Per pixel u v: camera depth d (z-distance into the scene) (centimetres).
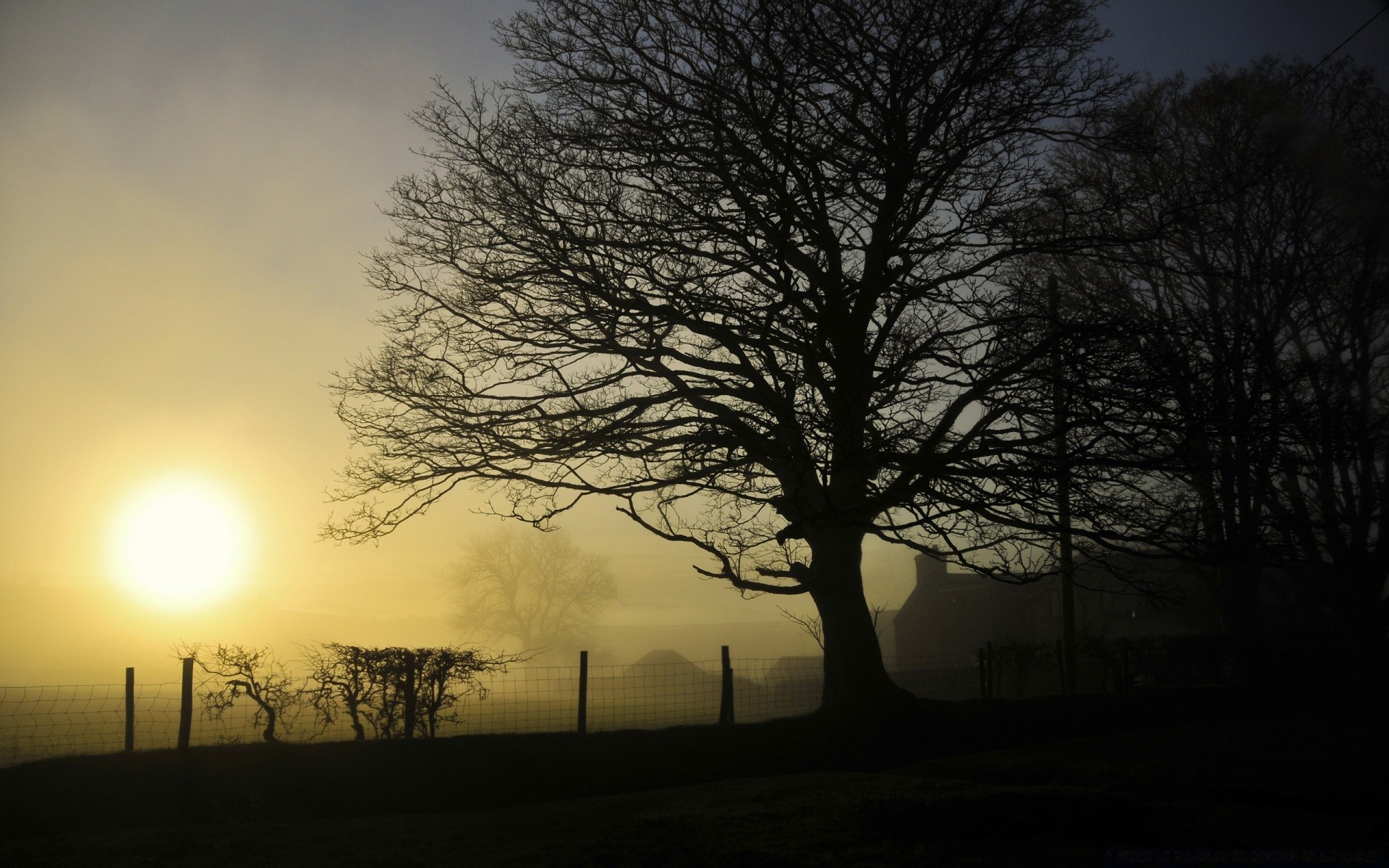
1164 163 1914
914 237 1346
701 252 1332
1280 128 1869
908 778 941
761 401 1363
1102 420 1170
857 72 1247
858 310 1403
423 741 1233
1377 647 1948
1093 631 3625
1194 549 1307
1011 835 677
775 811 793
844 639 1469
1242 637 1953
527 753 1217
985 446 1271
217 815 1005
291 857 714
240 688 1274
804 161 1258
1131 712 1534
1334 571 2092
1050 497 1204
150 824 982
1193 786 859
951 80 1270
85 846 790
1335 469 1803
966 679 2608
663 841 700
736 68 1291
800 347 1265
